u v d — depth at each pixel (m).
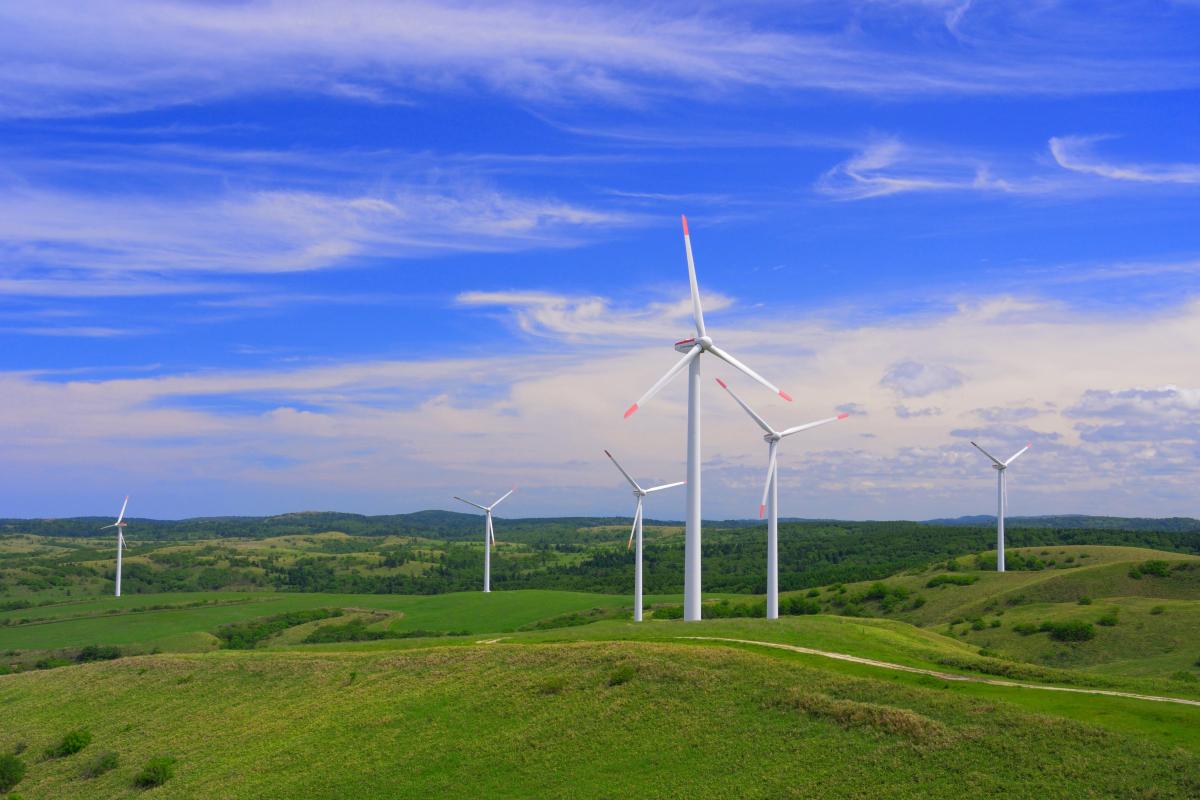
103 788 64.12
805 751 47.69
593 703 60.50
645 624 88.88
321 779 56.91
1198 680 68.31
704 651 66.69
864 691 53.69
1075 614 113.81
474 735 59.66
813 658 64.38
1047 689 53.06
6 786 68.06
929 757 43.59
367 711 68.38
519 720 60.59
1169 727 42.66
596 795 47.75
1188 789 35.56
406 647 94.19
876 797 41.28
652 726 55.16
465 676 72.19
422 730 62.31
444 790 52.16
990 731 44.56
